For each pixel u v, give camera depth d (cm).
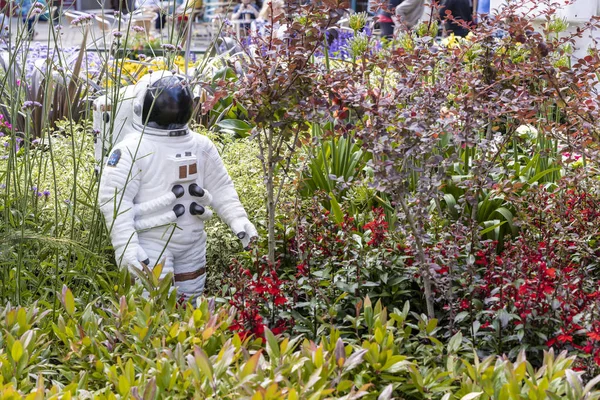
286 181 530
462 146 397
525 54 486
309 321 362
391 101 355
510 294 348
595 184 468
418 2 877
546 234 395
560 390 272
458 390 296
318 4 388
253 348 325
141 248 399
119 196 392
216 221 500
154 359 302
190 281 423
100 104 450
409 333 334
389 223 473
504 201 495
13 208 456
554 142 553
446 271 376
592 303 344
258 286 347
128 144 397
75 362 312
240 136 709
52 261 421
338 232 435
